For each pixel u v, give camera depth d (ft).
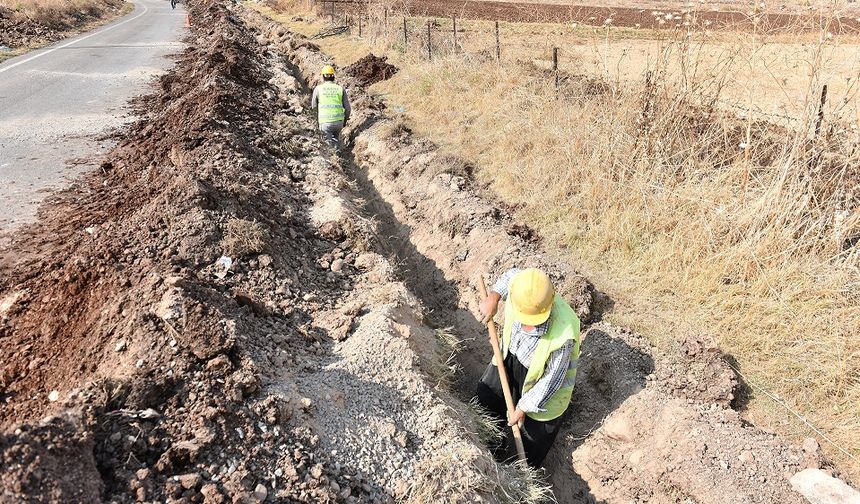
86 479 7.62
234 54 37.60
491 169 24.02
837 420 12.19
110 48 54.60
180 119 25.82
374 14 57.11
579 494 12.70
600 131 21.34
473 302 17.80
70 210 19.12
